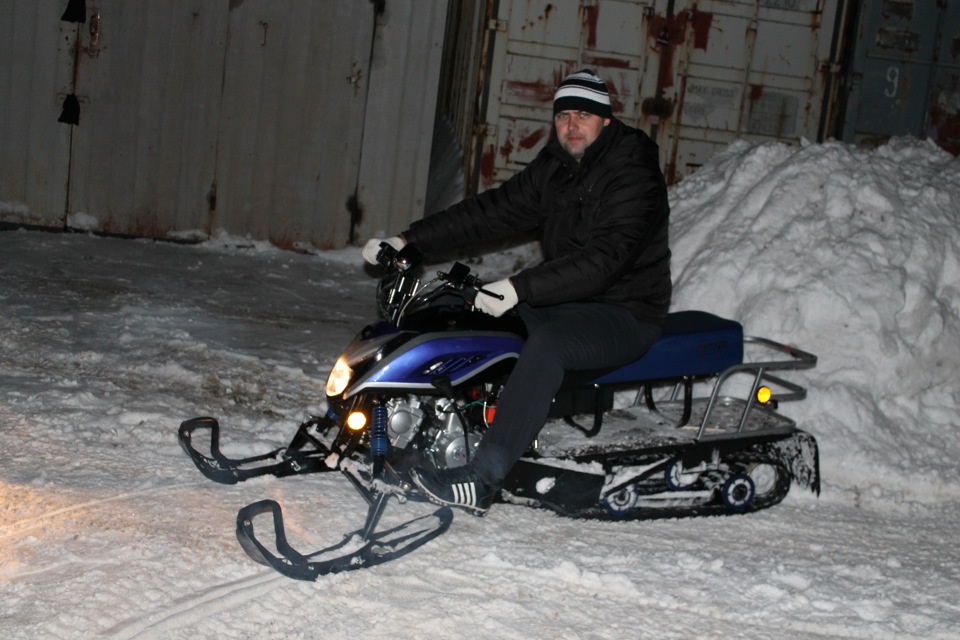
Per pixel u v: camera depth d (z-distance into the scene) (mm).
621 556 3828
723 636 3326
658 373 4234
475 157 8992
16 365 5250
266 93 8688
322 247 9039
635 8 8891
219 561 3404
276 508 3367
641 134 4066
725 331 4363
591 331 3898
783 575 3777
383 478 3658
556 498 4074
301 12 8570
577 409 4215
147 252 8383
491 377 3900
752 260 5996
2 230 8523
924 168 7000
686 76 9078
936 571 3982
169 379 5352
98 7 8383
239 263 8406
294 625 3100
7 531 3455
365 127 8844
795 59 9156
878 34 9172
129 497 3822
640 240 3912
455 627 3191
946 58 9242
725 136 9227
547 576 3598
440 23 8734
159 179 8742
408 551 3615
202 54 8562
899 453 5141
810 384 5453
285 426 4797
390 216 9039
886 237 5949
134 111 8602
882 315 5621
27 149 8547
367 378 3670
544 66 8898
